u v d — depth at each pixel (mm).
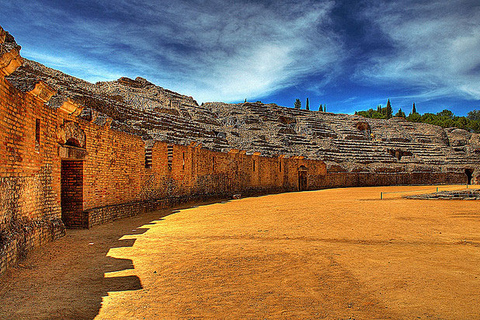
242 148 47750
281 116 80938
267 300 7176
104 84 55281
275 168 48031
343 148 71125
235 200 33344
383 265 9727
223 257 10688
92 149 17219
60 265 9836
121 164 20516
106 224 17578
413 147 78500
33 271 9211
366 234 14398
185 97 65312
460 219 18562
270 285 8117
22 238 10281
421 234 14398
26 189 11195
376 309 6660
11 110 10086
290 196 38781
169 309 6727
